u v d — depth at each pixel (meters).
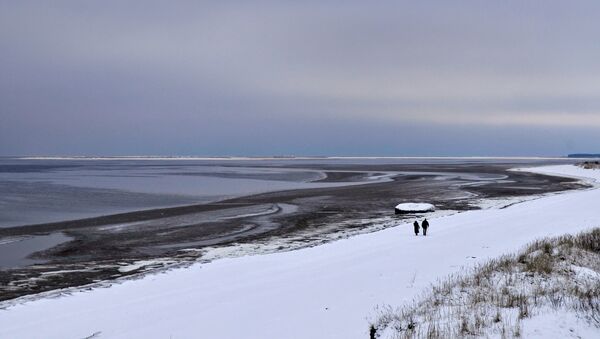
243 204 43.84
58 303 14.79
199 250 24.12
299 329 10.12
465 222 27.69
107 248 25.11
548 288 10.72
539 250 15.32
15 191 60.84
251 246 24.80
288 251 22.53
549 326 8.21
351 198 47.91
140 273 19.36
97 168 156.62
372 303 11.52
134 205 44.72
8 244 26.44
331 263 17.89
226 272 18.02
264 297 13.36
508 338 7.82
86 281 18.45
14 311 14.00
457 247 18.77
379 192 54.22
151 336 10.71
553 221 25.06
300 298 12.81
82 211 40.47
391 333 8.95
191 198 50.69
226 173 111.38
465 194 51.38
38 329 12.12
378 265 16.30
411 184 67.00
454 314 9.46
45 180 85.50
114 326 11.94
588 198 38.28
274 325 10.61
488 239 20.27
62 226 32.34
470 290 11.22
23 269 20.64
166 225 32.22
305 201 45.47
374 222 32.34
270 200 46.84
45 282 18.41
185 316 12.16
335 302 12.02
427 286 12.59
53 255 23.59
